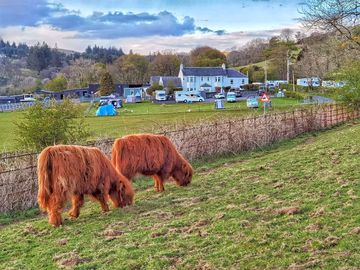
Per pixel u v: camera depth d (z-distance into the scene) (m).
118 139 10.60
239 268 5.58
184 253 6.27
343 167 11.12
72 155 8.57
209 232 7.03
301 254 5.78
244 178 11.59
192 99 72.56
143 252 6.43
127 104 72.12
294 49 91.44
